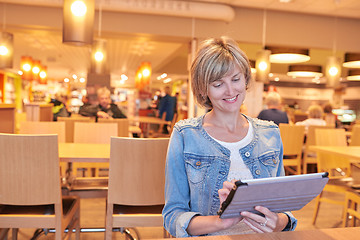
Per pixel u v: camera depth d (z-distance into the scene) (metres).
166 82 21.97
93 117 5.21
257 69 5.46
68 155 2.16
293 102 18.19
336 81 5.54
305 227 3.12
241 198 0.81
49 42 9.05
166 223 1.08
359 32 6.63
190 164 1.09
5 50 4.73
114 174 1.97
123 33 6.07
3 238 2.16
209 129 1.13
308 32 6.49
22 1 5.18
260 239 0.77
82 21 3.06
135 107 16.86
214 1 5.83
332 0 5.54
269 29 6.38
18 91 18.61
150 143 1.97
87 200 3.78
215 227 0.95
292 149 4.37
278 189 0.83
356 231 0.83
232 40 1.10
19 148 1.82
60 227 1.88
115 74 16.59
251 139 1.13
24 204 1.86
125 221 2.00
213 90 1.06
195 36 6.16
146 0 5.37
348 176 3.46
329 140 3.73
